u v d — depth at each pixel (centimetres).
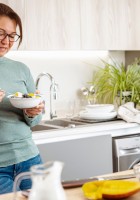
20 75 214
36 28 312
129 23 363
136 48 369
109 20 351
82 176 296
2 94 190
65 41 327
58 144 286
